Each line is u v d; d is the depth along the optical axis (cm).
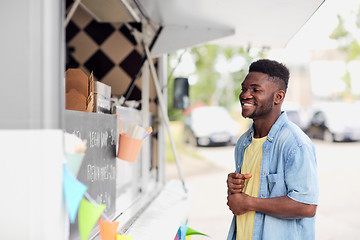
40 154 105
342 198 704
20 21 105
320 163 1098
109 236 141
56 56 107
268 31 345
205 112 1577
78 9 384
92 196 170
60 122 109
